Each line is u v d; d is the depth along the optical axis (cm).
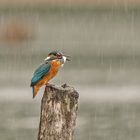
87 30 8856
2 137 2853
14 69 5438
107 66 5497
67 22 9669
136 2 10550
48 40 7988
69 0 11306
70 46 7294
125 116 3428
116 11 10269
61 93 1278
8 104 3847
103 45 7300
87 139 2789
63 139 1280
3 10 10906
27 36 8088
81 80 4684
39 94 4016
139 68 5319
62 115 1279
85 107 3769
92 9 10656
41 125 1295
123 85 4438
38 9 10738
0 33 8169
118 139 2795
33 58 6281
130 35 8138
